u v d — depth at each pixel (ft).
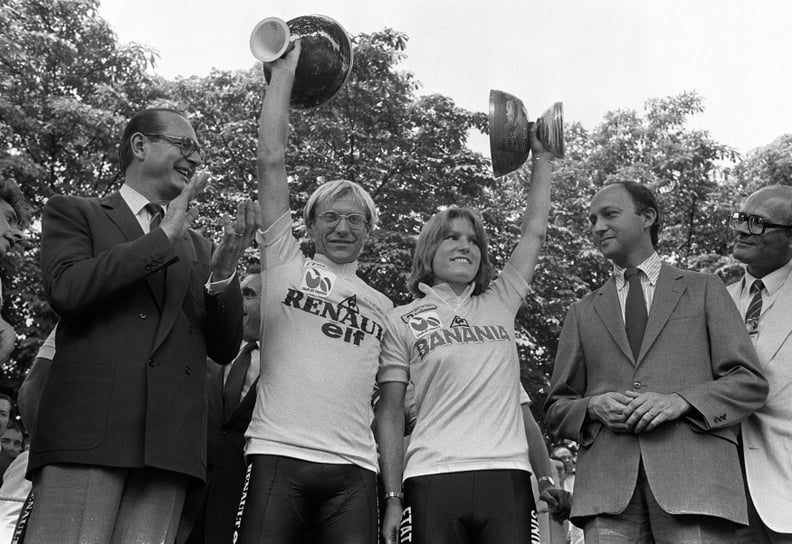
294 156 52.31
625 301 13.69
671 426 12.37
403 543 12.32
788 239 14.11
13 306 44.70
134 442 10.54
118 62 52.85
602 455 12.69
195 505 13.52
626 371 13.01
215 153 52.29
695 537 11.92
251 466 11.87
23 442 25.30
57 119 48.47
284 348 12.46
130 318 11.05
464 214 14.29
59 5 51.96
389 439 13.25
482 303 13.94
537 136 14.71
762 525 13.28
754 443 13.30
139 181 12.14
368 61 52.24
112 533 10.55
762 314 14.02
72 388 10.64
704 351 12.85
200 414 11.25
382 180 53.01
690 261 59.77
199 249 12.42
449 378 12.98
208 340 11.85
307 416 11.98
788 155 64.49
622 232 13.85
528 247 14.44
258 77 54.34
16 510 17.83
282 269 12.92
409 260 47.50
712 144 66.28
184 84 54.65
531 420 14.44
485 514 12.14
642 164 66.80
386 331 13.58
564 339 14.06
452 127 53.78
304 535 11.79
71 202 11.50
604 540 12.37
